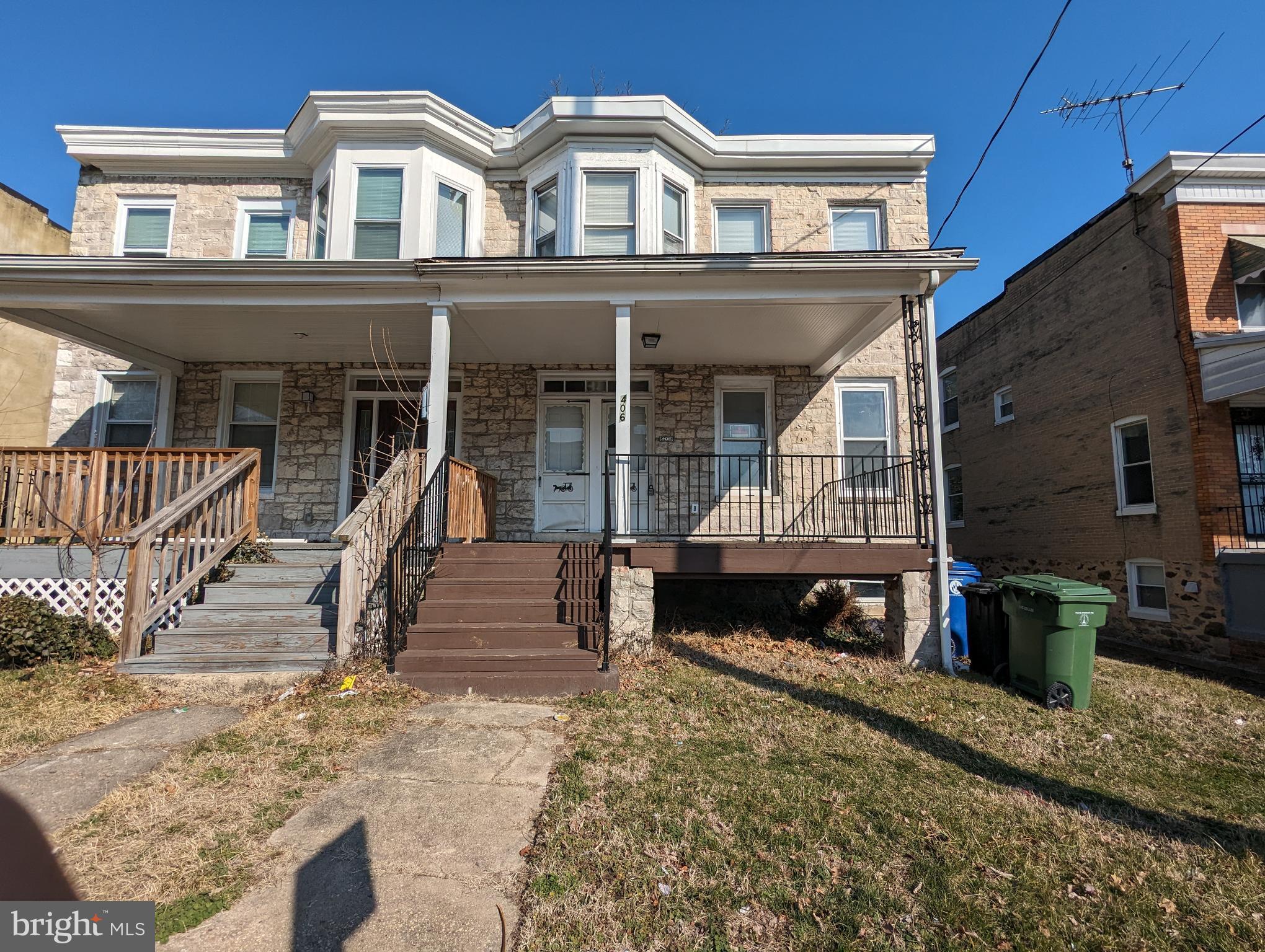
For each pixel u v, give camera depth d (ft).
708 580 29.37
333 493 30.99
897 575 22.99
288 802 10.85
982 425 48.37
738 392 32.58
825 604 28.76
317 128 29.91
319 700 15.84
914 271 22.71
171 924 7.66
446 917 7.98
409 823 10.22
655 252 30.19
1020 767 13.42
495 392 32.04
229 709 15.69
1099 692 20.34
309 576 21.76
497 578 20.67
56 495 21.83
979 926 8.09
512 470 31.55
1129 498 34.22
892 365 32.71
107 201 32.14
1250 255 29.14
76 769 12.05
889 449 32.30
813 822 10.55
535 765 12.51
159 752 12.91
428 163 30.07
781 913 8.24
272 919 7.84
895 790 11.92
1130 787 12.60
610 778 11.98
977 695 18.75
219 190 32.42
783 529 29.50
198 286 23.45
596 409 32.37
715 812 10.78
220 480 21.71
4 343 37.06
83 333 26.89
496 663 17.53
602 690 17.44
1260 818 11.28
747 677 19.53
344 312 24.88
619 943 7.62
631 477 31.76
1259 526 28.89
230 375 31.68
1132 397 33.47
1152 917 8.37
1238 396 28.71
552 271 22.76
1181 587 30.22
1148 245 32.30
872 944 7.70
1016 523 43.70
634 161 30.50
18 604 18.90
